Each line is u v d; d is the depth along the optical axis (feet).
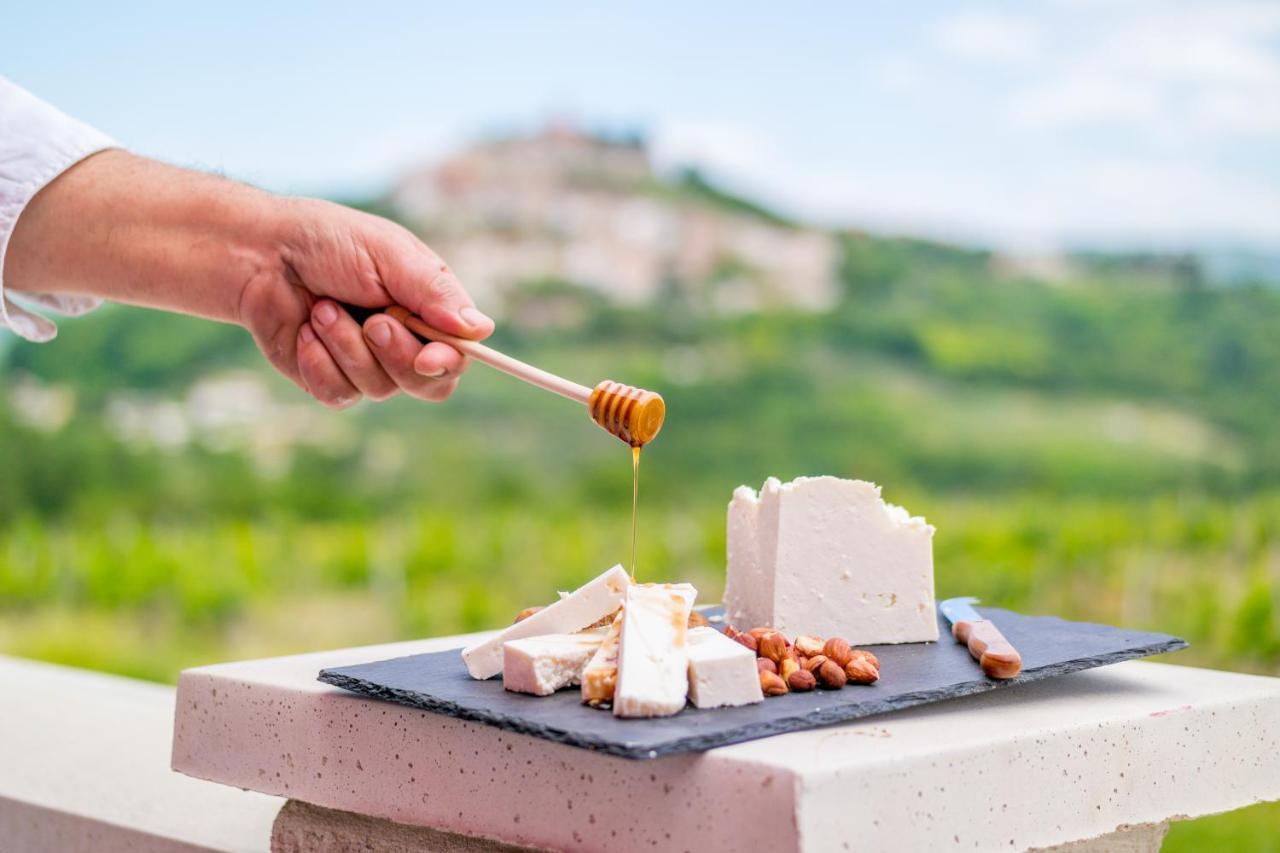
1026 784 4.91
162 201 6.61
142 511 37.99
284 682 5.68
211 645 26.02
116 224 6.61
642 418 5.64
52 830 6.77
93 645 25.57
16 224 6.61
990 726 5.02
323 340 6.57
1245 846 11.84
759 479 41.88
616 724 4.56
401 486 40.19
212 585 26.27
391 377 6.69
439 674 5.50
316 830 5.80
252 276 6.54
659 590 5.11
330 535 31.22
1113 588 21.12
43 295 7.39
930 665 5.66
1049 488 37.52
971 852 4.71
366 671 5.56
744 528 6.40
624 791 4.65
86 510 37.73
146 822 6.53
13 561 27.86
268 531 32.68
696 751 4.49
